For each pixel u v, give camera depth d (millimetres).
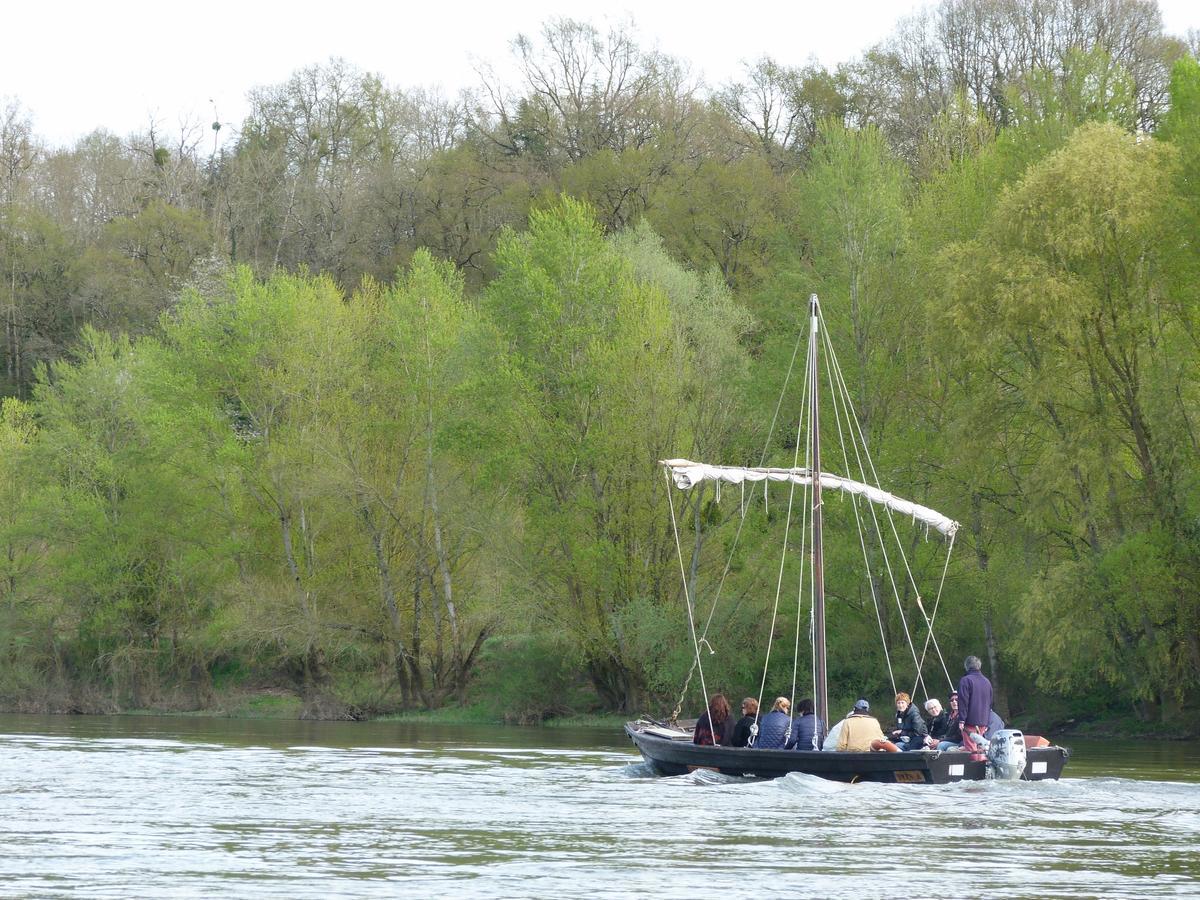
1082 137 83750
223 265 164750
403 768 62281
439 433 104625
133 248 173875
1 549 130250
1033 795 49375
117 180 194500
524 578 104000
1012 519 92000
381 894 30703
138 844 37656
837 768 52031
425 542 114750
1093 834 40062
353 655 120125
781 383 99938
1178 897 30922
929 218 102062
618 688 107688
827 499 96750
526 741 83812
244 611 115688
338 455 112625
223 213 183000
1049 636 82125
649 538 101438
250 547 118312
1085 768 63438
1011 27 157250
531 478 103375
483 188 168125
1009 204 84375
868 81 168625
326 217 180875
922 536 94062
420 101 196250
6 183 193250
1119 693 92250
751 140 171250
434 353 113812
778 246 109625
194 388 115875
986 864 34906
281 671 128375
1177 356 83125
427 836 39375
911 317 99312
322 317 116688
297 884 31797
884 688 96500
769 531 99062
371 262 171875
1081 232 80875
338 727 100625
